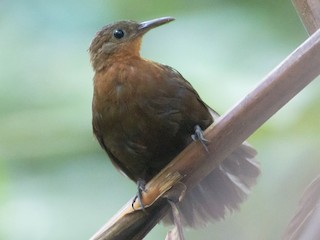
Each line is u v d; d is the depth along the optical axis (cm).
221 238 290
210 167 287
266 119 285
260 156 296
